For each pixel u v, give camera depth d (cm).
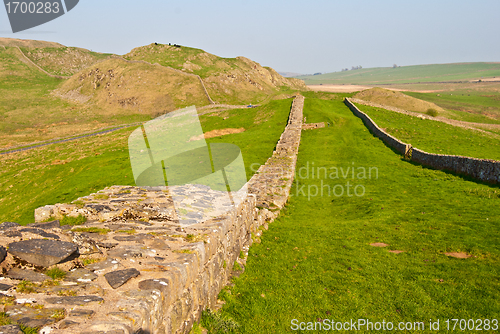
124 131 8050
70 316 364
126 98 12500
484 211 1370
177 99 12475
